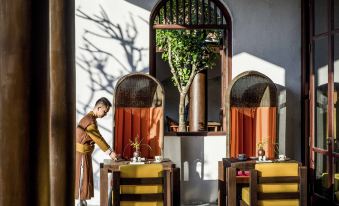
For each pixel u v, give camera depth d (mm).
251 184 4715
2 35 2059
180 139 6520
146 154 6195
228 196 5184
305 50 6629
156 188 4852
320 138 6227
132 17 6418
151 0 6434
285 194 4766
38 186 2096
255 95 6391
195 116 6992
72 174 3566
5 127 2053
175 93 10703
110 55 6383
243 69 6648
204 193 6562
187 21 7105
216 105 10531
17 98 2045
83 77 6352
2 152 2055
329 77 5961
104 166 5312
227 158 6039
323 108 6148
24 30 2053
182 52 7383
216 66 10430
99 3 6371
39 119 2104
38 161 2098
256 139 6363
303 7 6633
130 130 6207
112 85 6379
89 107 6344
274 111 6340
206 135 6562
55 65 3609
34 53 2086
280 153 6703
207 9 6738
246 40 6652
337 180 5762
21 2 2047
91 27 6359
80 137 5465
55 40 3621
